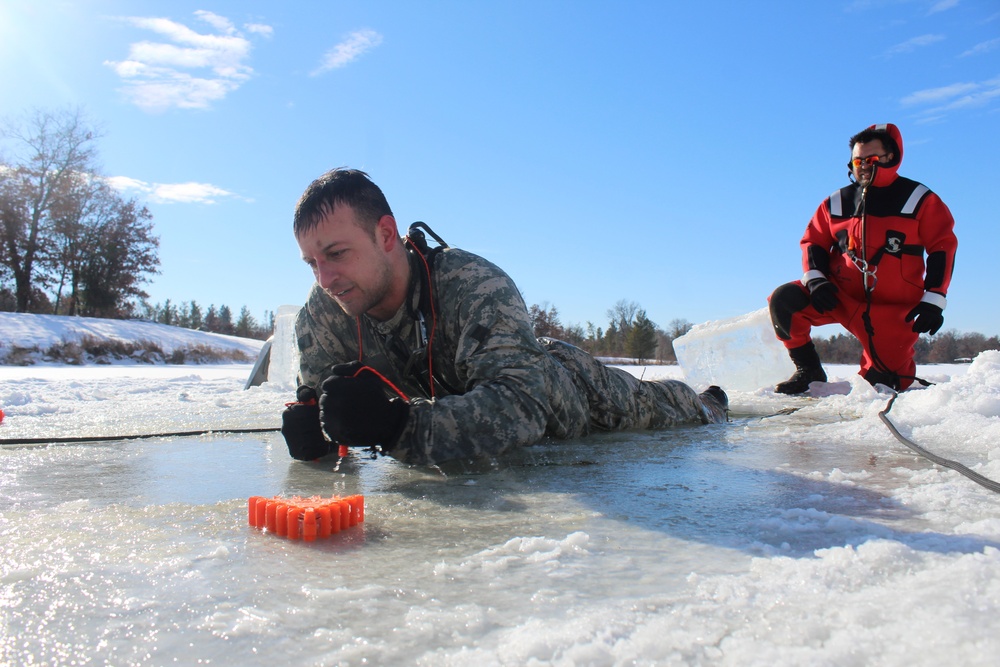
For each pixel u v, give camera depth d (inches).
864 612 34.9
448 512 62.6
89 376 399.9
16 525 58.2
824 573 41.6
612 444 103.7
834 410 156.9
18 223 1334.9
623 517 60.0
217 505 65.6
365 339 99.8
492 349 86.1
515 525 57.9
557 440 106.3
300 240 83.6
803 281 203.0
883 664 29.7
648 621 35.9
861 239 190.4
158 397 216.2
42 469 88.0
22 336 861.8
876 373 195.8
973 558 40.9
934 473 77.2
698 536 53.6
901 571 41.9
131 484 77.9
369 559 48.8
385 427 76.0
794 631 33.8
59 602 40.4
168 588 42.7
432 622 36.9
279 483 78.1
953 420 112.8
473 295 89.3
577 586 42.4
